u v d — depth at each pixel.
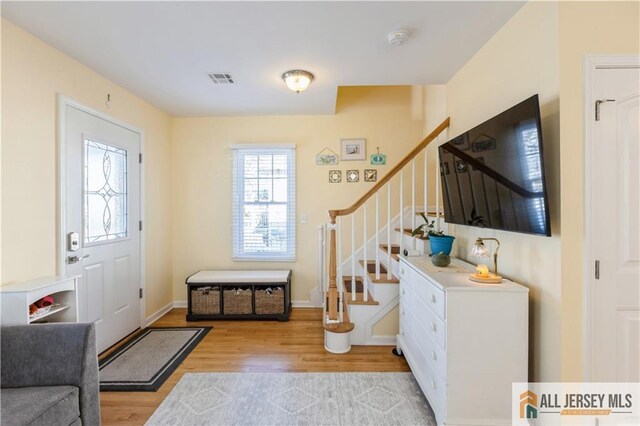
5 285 1.79
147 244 3.30
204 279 3.42
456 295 1.62
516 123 1.57
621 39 1.49
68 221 2.25
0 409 1.22
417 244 2.83
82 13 1.76
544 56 1.58
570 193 1.49
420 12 1.78
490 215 1.89
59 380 1.42
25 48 1.93
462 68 2.52
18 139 1.89
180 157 3.83
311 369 2.36
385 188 3.79
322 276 3.47
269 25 1.90
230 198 3.84
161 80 2.72
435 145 3.27
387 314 2.79
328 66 2.47
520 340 1.62
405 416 1.84
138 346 2.76
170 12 1.76
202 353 2.63
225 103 3.34
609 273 1.49
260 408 1.90
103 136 2.64
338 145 3.80
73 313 2.01
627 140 1.49
